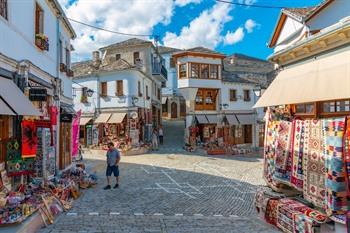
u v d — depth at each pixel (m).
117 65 33.00
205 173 19.12
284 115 10.19
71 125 18.59
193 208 11.47
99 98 33.78
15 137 9.70
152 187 14.87
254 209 11.58
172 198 12.86
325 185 7.09
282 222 8.59
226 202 12.52
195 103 34.38
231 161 24.83
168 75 52.03
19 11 10.45
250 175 18.89
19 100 8.95
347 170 6.77
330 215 6.90
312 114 9.04
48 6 14.20
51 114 14.02
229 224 9.41
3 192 8.77
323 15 15.64
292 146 8.65
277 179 9.33
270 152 10.05
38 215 8.59
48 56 14.19
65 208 10.46
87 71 35.69
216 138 34.12
